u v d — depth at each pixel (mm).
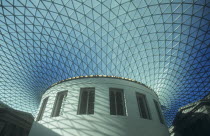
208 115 15453
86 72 22453
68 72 22906
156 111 10672
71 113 8852
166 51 20047
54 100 10328
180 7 14688
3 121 17172
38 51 20016
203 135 16125
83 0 13805
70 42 18422
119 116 8672
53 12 14930
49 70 23281
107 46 18938
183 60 21422
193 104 18656
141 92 11047
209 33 17188
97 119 8359
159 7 14648
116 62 20906
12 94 28938
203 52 19781
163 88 25703
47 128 8852
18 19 15680
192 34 17688
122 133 7961
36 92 27984
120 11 15055
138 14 15312
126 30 17094
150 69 22453
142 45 18969
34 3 14039
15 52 20500
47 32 17172
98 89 9906
